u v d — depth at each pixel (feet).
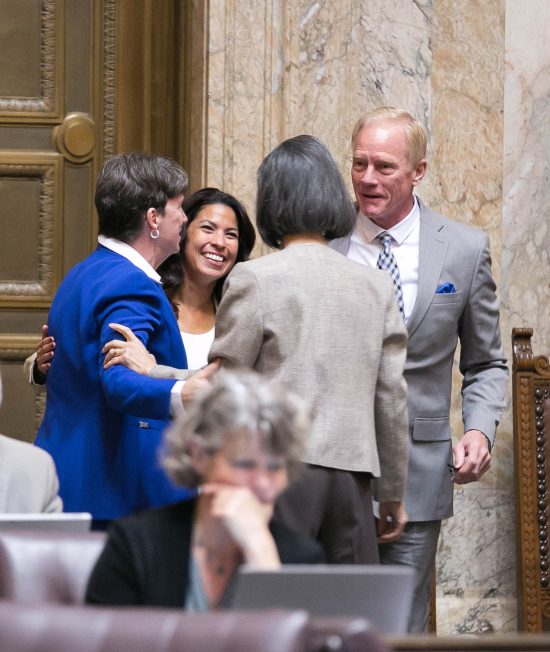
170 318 29.58
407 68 42.37
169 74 44.42
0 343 44.01
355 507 25.48
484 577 42.80
